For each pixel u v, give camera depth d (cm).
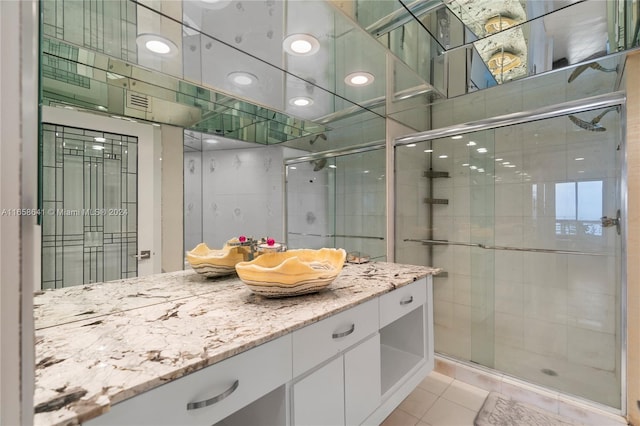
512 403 187
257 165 172
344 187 221
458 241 247
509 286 225
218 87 143
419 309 169
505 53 155
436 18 126
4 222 30
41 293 96
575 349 195
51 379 59
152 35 110
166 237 132
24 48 30
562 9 123
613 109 172
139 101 124
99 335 82
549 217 206
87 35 102
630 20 128
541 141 207
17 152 30
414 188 257
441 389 204
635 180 157
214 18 111
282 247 158
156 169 129
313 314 99
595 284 187
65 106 104
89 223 109
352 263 202
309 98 180
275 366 86
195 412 68
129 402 57
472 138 237
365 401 121
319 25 120
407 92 190
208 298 118
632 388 157
